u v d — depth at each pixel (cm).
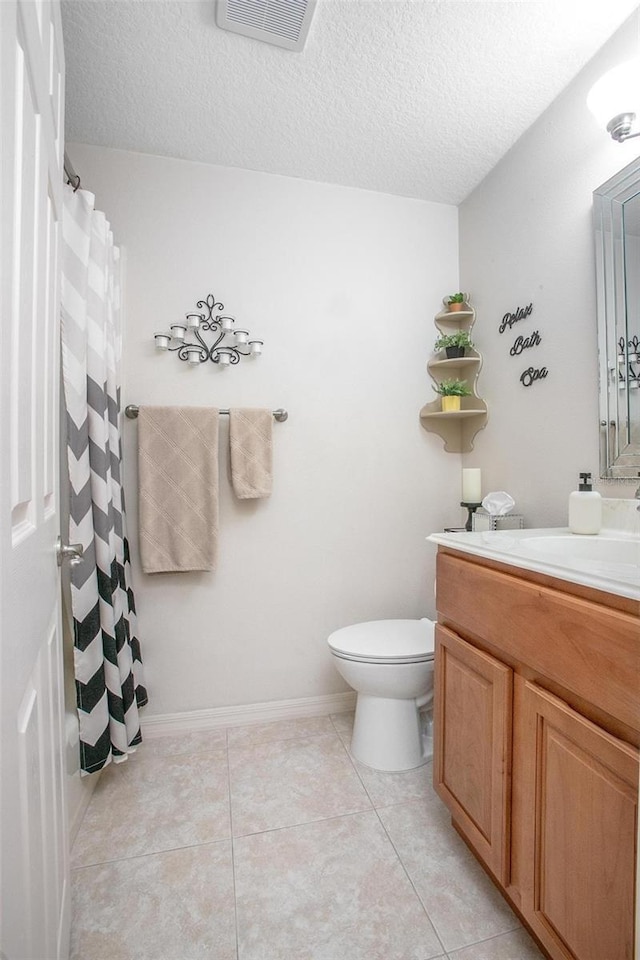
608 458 128
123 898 105
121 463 162
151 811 133
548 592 84
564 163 144
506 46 127
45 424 75
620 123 109
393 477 200
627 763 66
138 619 172
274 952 93
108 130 159
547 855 82
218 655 180
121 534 151
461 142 167
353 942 95
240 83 138
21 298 58
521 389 166
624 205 123
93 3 113
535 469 159
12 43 51
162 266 173
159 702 174
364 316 195
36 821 64
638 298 120
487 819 100
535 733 86
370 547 197
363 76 136
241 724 182
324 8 115
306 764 155
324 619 192
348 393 194
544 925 83
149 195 172
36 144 65
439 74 136
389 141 166
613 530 124
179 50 126
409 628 170
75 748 127
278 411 182
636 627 66
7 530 52
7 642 51
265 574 185
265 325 184
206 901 104
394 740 151
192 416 168
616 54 124
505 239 174
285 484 187
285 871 112
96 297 134
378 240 197
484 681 103
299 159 176
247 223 181
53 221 83
